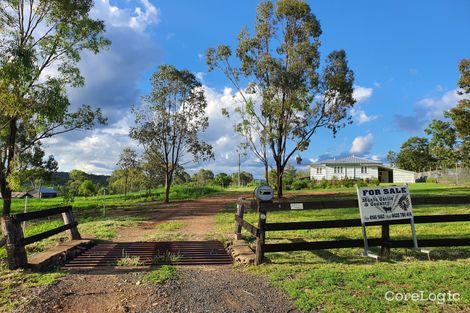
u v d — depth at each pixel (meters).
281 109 24.33
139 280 6.05
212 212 18.80
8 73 14.11
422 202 7.43
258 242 6.97
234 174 85.00
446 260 6.96
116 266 7.19
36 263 6.81
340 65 24.61
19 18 16.30
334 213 15.31
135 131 29.86
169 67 29.67
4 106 14.68
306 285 5.41
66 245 8.40
